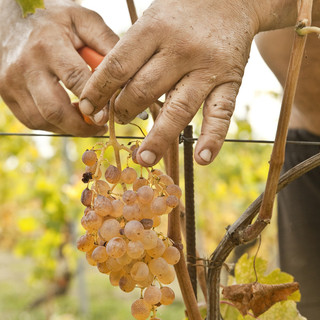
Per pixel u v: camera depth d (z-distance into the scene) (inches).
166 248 23.9
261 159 135.5
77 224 148.3
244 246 49.8
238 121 98.3
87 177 23.5
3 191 162.1
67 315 178.7
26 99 30.4
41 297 198.4
